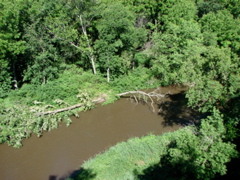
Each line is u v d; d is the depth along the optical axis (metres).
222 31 25.38
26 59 23.69
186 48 22.23
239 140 14.44
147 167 14.62
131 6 31.77
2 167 16.22
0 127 18.59
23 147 18.22
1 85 22.88
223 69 14.23
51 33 24.77
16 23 20.72
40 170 15.81
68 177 15.04
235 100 14.63
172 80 25.42
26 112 19.94
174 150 13.12
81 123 21.33
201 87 14.89
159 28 33.41
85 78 25.58
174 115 21.84
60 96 23.25
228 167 12.99
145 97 25.64
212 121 12.67
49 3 24.23
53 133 19.92
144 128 20.02
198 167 11.67
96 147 17.88
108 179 13.95
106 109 23.55
